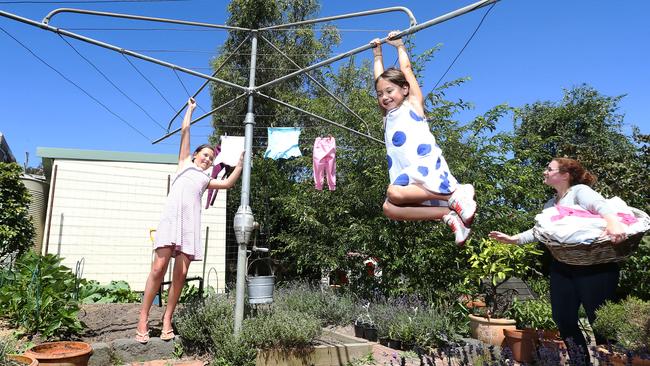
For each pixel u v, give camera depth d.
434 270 7.13
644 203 6.79
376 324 5.89
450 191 2.35
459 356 3.50
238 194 12.88
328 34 15.70
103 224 9.83
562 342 4.71
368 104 8.48
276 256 11.38
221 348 4.38
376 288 7.75
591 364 3.26
